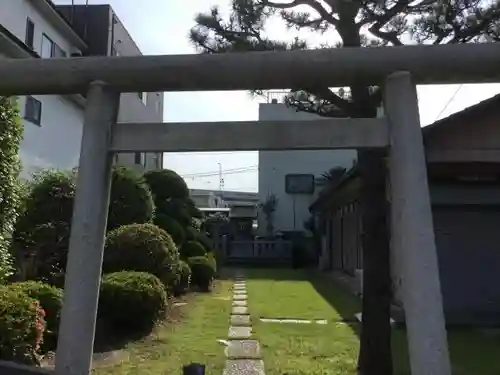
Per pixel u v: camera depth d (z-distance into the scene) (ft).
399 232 9.11
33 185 29.94
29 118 35.29
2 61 10.12
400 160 9.16
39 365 15.64
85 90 10.10
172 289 31.12
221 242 71.46
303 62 9.47
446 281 29.37
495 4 14.87
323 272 57.52
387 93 9.50
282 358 18.65
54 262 28.55
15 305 15.28
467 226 29.84
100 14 52.44
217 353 19.42
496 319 27.73
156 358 18.62
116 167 35.12
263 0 16.08
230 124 9.66
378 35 16.24
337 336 22.79
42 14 40.86
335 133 9.49
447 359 8.48
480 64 9.34
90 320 9.21
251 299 35.27
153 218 39.24
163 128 9.75
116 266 28.04
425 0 15.55
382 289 15.46
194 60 9.64
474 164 23.49
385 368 15.12
